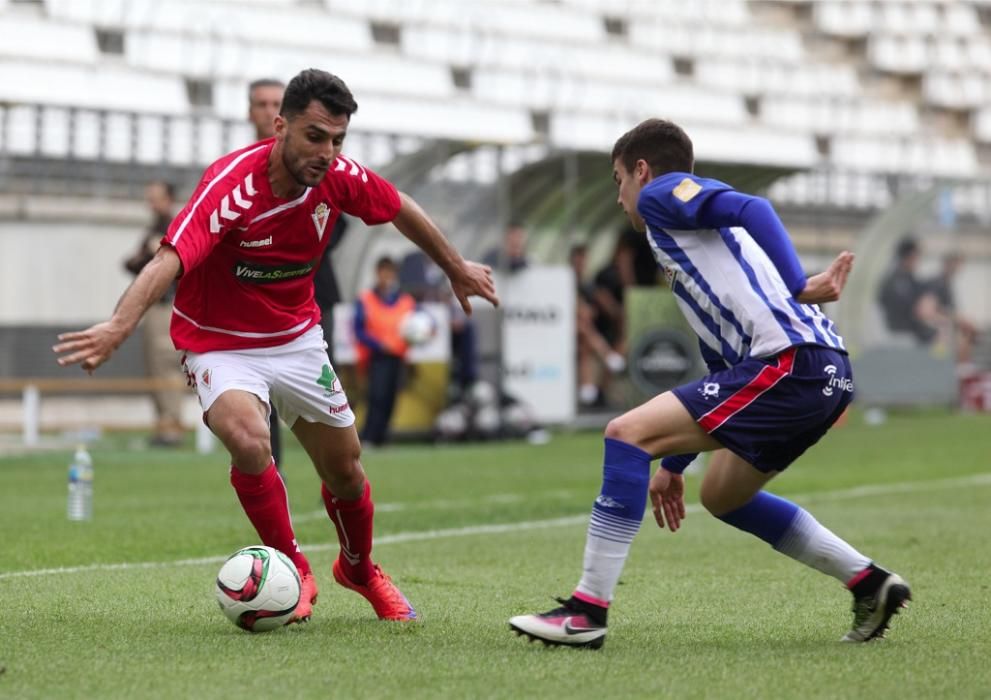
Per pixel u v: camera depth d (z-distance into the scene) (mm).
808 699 12797
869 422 74562
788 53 109688
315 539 28500
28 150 64000
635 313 65375
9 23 76250
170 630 17047
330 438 17828
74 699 12805
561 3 98438
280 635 16672
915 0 115688
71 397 63344
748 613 18797
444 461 50688
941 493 39062
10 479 43250
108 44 79438
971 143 113750
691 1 105438
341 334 58375
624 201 16766
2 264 62156
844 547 16469
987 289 86500
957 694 13039
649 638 16609
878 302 82500
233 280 17156
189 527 30297
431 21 92062
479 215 62656
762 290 15727
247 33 84000
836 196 84000
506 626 17531
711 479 16719
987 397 85250
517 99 94000
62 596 20047
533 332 63812
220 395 17203
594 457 52594
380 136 60094
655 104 99562
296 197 16828
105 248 65000
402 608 18188
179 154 69562
